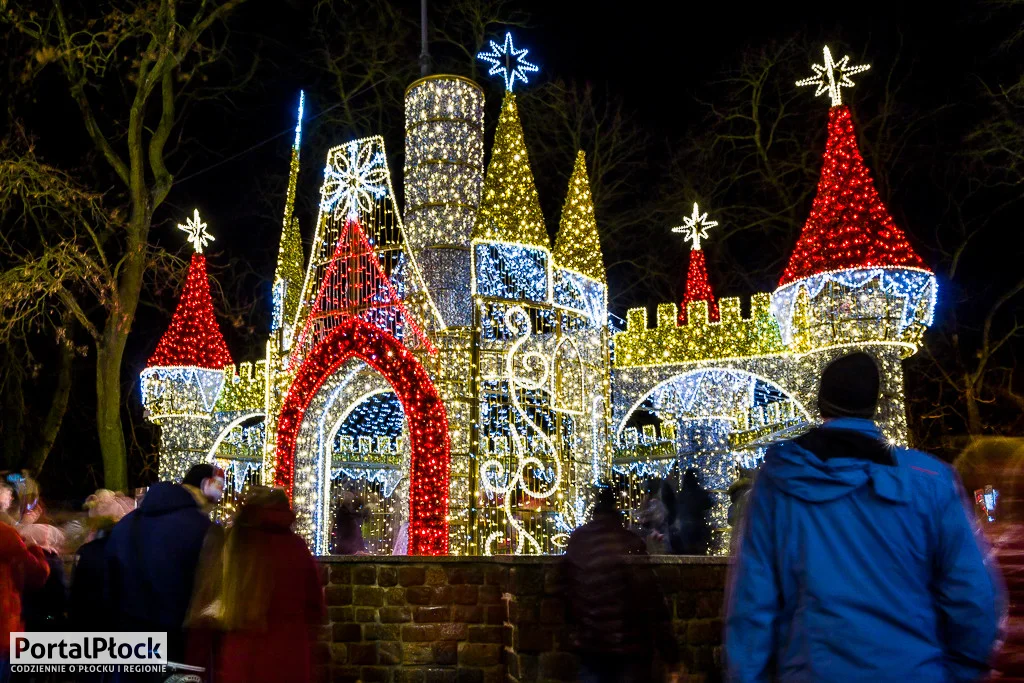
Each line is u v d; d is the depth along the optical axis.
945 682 2.89
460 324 14.56
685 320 18.92
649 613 5.57
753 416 17.20
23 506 8.83
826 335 14.12
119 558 5.99
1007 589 5.44
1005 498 5.78
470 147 15.30
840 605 2.96
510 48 14.66
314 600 5.57
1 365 23.25
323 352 14.45
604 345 15.92
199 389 18.83
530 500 14.02
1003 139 22.64
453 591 8.89
